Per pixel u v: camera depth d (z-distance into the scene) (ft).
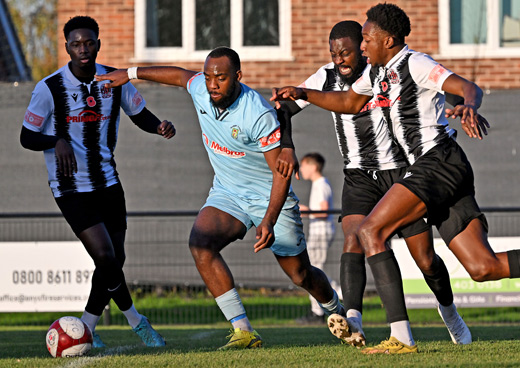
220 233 56.34
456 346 55.62
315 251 101.09
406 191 48.83
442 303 58.49
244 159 56.75
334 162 119.96
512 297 94.89
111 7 133.59
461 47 131.23
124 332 84.48
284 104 59.72
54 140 60.85
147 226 112.57
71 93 62.75
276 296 111.24
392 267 49.49
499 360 46.93
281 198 53.62
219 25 135.13
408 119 50.42
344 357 48.75
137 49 133.80
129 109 65.92
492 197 119.96
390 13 49.47
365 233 49.55
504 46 131.95
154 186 120.78
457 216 49.93
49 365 48.88
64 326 55.11
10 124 119.96
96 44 62.90
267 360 48.16
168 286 111.45
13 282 95.30
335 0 131.23
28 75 183.32
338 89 60.39
